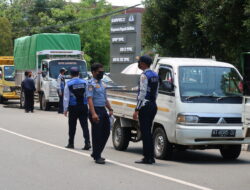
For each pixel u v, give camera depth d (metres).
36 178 13.77
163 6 30.77
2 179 13.62
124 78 46.88
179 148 17.28
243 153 19.73
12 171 14.74
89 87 16.02
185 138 16.19
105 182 13.24
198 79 17.00
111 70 49.44
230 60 28.70
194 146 16.67
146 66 16.02
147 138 16.11
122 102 18.94
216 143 16.41
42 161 16.48
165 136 16.97
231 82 17.20
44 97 40.31
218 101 16.62
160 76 17.77
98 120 16.06
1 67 47.56
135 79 44.69
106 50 77.62
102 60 77.88
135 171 14.85
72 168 15.27
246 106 13.77
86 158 17.22
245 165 16.44
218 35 25.44
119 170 15.00
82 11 77.38
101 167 15.48
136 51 47.06
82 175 14.19
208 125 16.31
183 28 28.95
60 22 77.44
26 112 38.53
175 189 12.45
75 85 19.25
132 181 13.39
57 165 15.77
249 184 13.23
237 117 16.55
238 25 24.64
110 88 24.08
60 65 39.62
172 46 31.34
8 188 12.55
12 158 17.05
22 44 44.56
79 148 19.81
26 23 83.81
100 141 16.14
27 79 38.47
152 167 15.59
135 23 46.94
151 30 31.72
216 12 24.84
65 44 42.03
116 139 19.78
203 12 26.91
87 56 73.69
